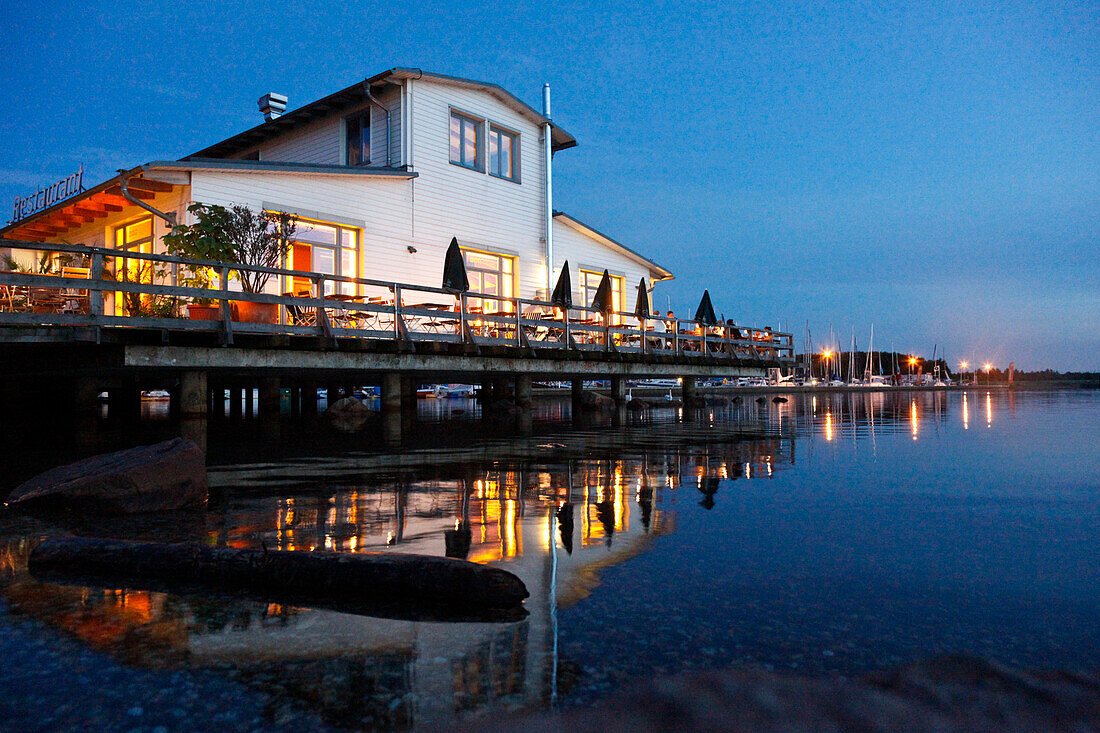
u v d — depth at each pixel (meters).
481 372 13.53
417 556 2.94
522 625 2.56
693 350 20.31
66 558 3.39
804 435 11.39
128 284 8.50
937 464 7.36
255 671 2.17
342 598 2.89
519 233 19.62
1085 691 0.98
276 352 9.99
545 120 20.33
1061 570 3.29
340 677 2.11
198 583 3.14
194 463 5.22
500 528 4.24
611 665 2.18
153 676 2.13
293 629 2.54
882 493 5.49
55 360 9.47
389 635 2.47
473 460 7.80
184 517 4.61
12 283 7.64
